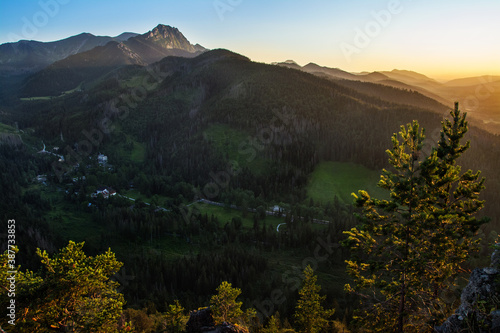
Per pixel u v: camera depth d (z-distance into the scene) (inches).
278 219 6318.9
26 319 895.7
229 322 1358.3
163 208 6855.3
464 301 792.3
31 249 4803.2
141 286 4062.5
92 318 954.1
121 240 5615.2
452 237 952.9
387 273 1099.9
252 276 4320.9
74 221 6348.4
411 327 1018.1
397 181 1033.5
